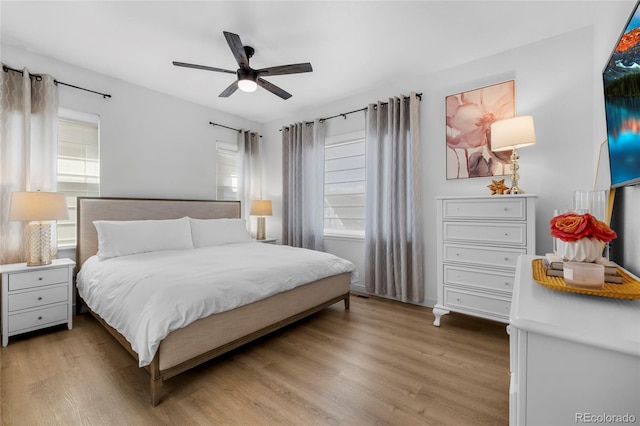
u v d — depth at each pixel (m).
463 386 1.79
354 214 4.07
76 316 2.95
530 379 0.69
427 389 1.76
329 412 1.56
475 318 2.95
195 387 1.78
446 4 2.12
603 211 1.54
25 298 2.37
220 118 4.49
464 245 2.56
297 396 1.69
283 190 4.59
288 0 2.08
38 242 2.53
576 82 2.45
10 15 2.25
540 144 2.60
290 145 4.48
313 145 4.23
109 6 2.15
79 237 3.01
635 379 0.59
